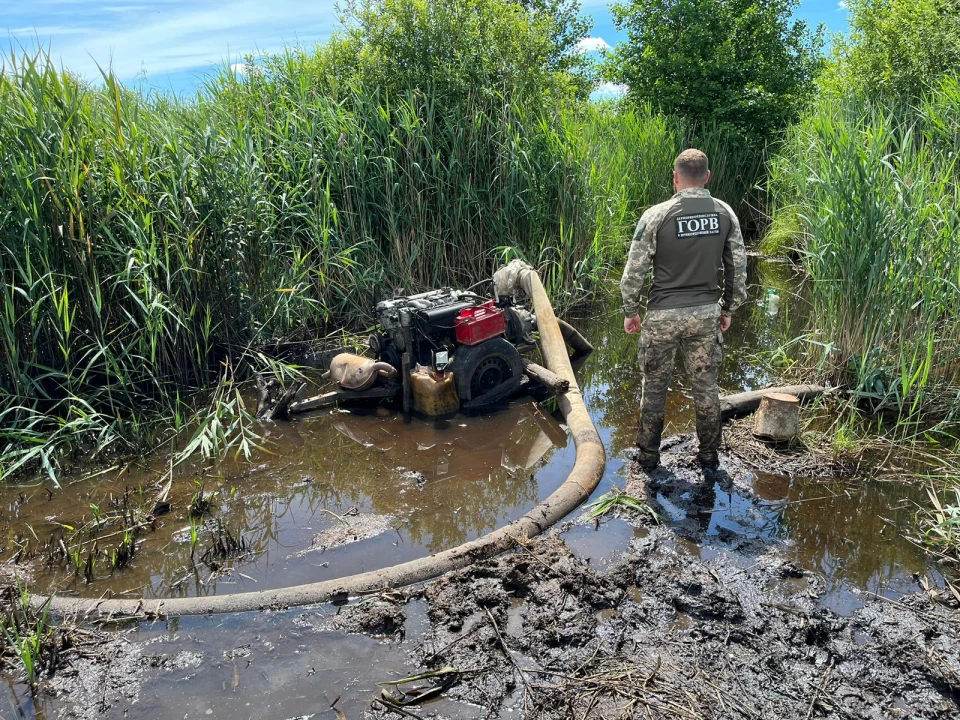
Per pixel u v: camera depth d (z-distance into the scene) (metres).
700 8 15.05
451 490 4.77
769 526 4.16
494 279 7.34
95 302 5.59
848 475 4.72
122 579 3.87
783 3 15.62
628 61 16.03
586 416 5.55
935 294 5.58
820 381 6.15
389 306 6.04
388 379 6.18
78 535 4.30
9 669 3.19
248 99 8.33
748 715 2.81
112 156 6.16
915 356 5.34
